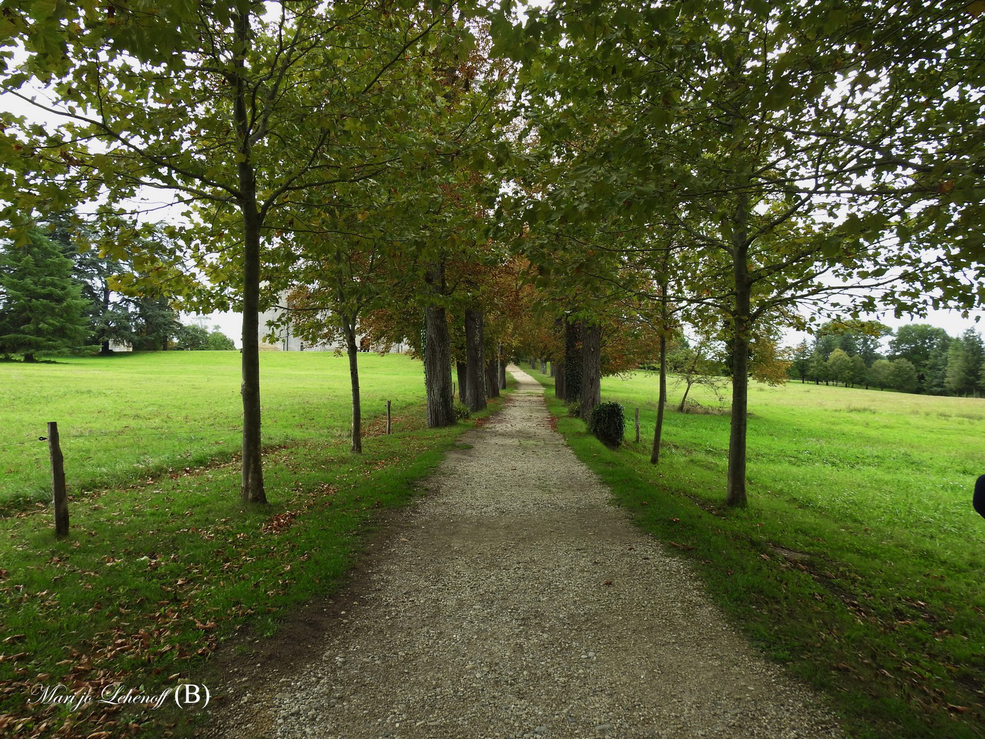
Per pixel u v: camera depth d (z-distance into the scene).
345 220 7.58
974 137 4.09
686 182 4.11
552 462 10.90
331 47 6.11
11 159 4.60
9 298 51.44
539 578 5.07
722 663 3.64
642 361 23.50
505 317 23.64
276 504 7.11
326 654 3.73
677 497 8.01
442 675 3.50
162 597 4.36
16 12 3.24
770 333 9.19
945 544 7.27
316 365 57.66
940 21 3.99
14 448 11.21
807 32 3.83
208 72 5.73
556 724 3.01
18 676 3.23
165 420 17.05
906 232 3.55
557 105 5.99
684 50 4.66
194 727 2.95
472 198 7.54
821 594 4.71
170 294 7.98
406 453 11.51
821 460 16.33
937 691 3.34
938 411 36.28
